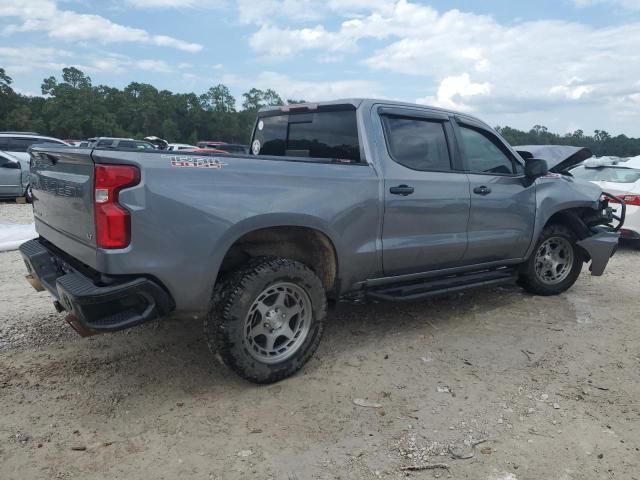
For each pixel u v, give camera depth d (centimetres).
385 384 370
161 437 301
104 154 290
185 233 311
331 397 350
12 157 1277
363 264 408
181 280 314
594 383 379
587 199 580
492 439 305
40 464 274
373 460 284
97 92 9881
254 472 272
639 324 505
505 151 522
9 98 8550
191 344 429
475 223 482
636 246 937
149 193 298
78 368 381
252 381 355
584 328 491
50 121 8494
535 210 535
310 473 272
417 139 448
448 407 340
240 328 339
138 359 399
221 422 317
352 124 423
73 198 321
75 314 300
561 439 307
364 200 397
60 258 362
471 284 498
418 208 433
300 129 472
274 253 385
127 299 304
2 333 439
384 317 507
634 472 279
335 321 493
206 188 320
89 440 296
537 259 572
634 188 860
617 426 322
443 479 270
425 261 453
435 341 451
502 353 429
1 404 329
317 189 372
